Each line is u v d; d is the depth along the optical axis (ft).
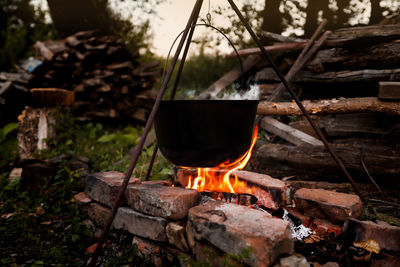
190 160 5.62
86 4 18.17
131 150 12.22
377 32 9.36
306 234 5.97
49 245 6.33
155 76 19.19
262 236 4.28
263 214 5.04
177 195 5.50
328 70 10.55
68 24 19.15
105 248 6.22
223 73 19.79
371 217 6.61
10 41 20.17
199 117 5.29
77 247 6.32
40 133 11.59
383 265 5.30
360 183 8.43
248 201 6.33
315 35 10.81
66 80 17.11
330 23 13.61
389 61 9.28
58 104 12.01
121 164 11.10
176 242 5.28
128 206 6.29
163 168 10.33
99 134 16.10
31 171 8.96
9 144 13.87
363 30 9.91
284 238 4.41
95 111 17.17
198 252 4.96
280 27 14.26
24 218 7.21
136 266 5.55
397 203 7.54
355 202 6.11
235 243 4.38
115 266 5.45
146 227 5.65
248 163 10.18
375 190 8.10
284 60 11.28
